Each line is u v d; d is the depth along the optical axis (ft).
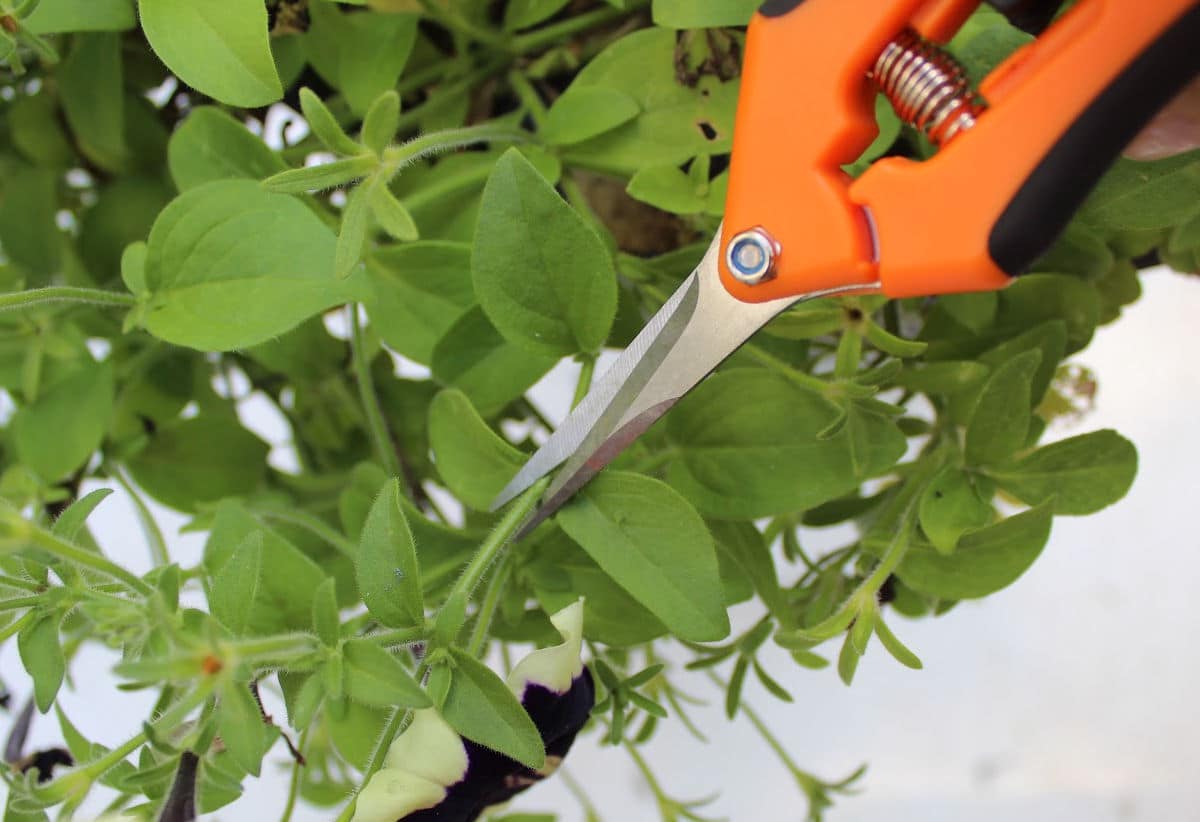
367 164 1.39
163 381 2.22
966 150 1.10
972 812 3.12
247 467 2.22
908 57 1.16
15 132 2.14
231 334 1.47
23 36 1.48
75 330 2.06
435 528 1.65
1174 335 3.25
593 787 3.07
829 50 1.18
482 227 1.40
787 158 1.21
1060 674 3.17
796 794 3.07
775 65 1.22
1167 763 3.10
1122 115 1.04
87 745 1.64
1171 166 1.40
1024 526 1.51
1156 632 3.15
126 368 2.11
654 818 3.05
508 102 2.12
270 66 1.40
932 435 1.86
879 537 1.66
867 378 1.53
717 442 1.62
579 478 1.38
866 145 1.23
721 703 3.04
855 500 1.87
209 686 1.04
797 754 3.10
